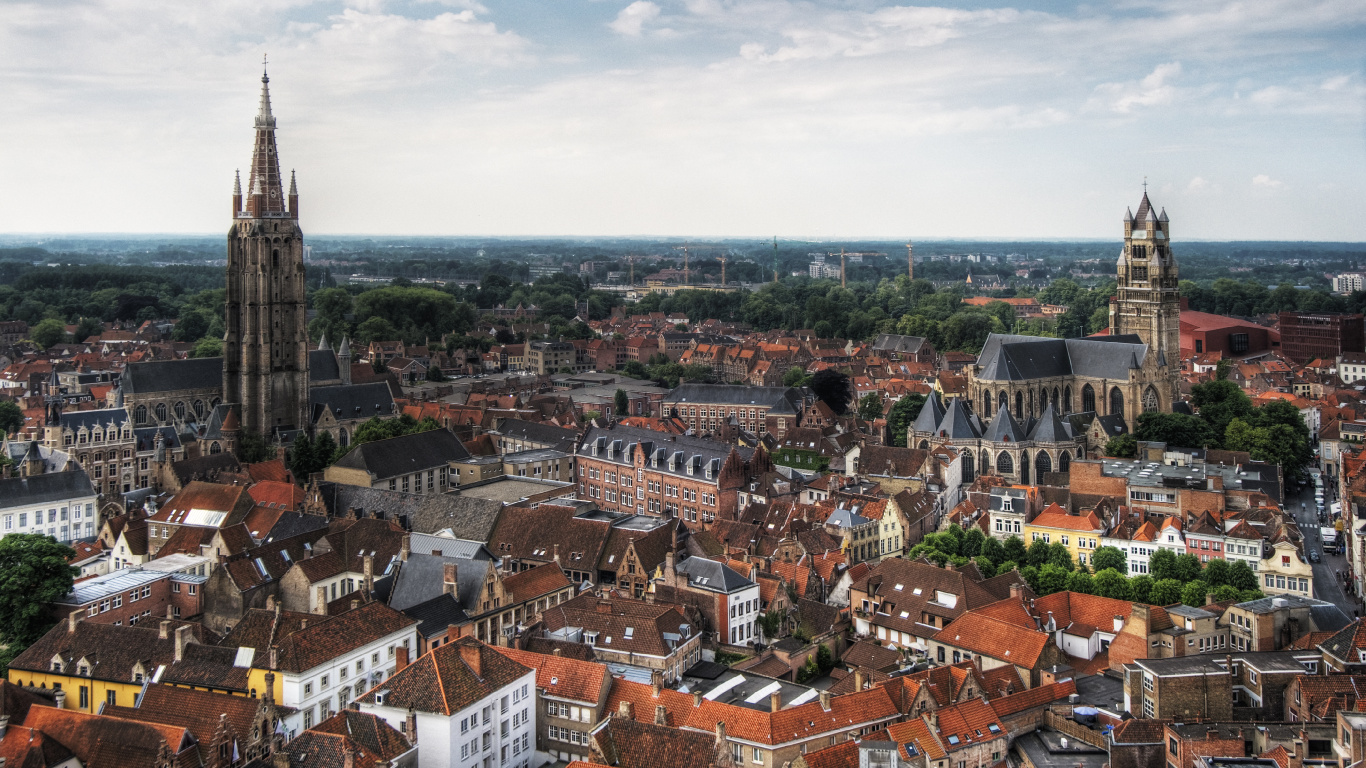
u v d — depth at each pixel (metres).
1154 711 150.25
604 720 146.62
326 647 149.38
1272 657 158.12
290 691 143.50
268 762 121.69
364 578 188.12
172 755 121.75
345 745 121.25
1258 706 151.38
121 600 183.50
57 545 183.62
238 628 154.62
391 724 135.38
